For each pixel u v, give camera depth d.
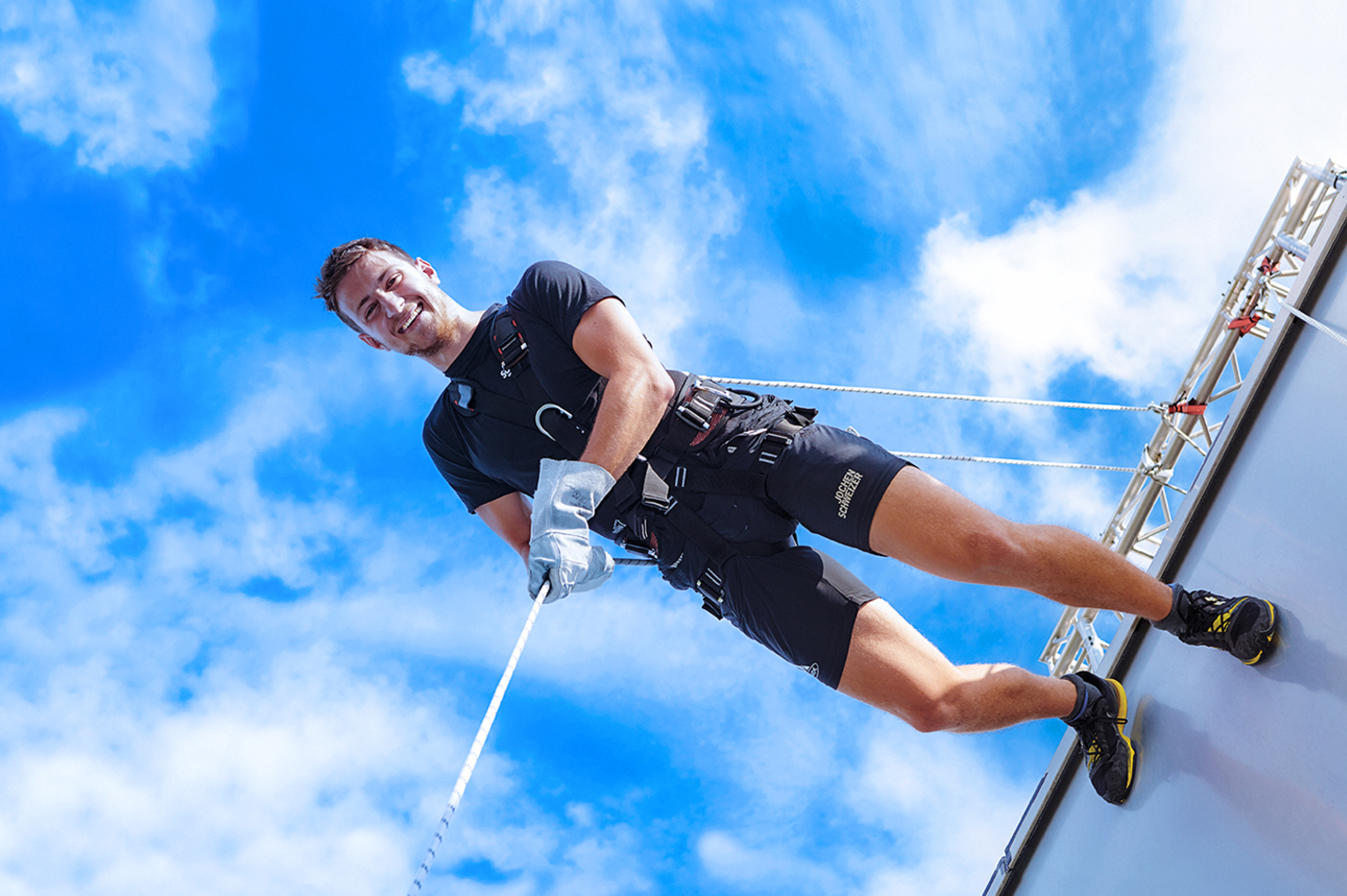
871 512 2.38
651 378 2.45
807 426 2.53
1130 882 2.44
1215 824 2.20
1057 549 2.31
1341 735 1.92
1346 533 2.16
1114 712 2.69
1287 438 2.61
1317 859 1.86
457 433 2.88
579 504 2.31
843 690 2.59
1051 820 3.06
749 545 2.54
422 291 2.70
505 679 1.86
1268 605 2.28
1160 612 2.36
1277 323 2.84
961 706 2.55
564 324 2.54
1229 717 2.31
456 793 1.58
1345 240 2.76
